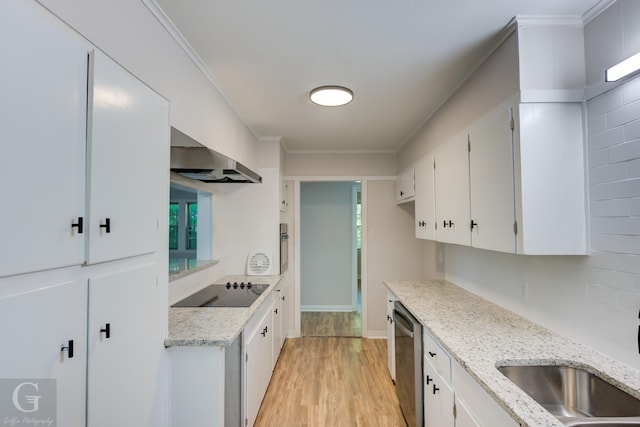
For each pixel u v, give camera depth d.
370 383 2.91
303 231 5.41
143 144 1.27
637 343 1.24
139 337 1.25
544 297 1.74
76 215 0.92
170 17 1.53
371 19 1.55
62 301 0.88
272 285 2.84
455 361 1.49
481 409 1.23
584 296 1.48
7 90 0.72
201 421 1.51
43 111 0.81
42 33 0.81
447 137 2.47
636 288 1.24
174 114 1.64
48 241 0.82
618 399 1.19
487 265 2.36
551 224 1.45
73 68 0.91
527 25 1.52
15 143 0.74
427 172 2.76
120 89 1.11
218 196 3.16
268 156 3.52
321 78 2.16
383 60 1.93
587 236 1.45
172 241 5.44
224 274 3.29
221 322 1.75
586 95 1.47
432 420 1.80
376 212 4.19
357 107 2.69
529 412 0.98
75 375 0.92
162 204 1.43
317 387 2.83
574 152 1.47
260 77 2.15
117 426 1.11
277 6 1.45
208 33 1.66
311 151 4.18
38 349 0.81
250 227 3.41
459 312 2.06
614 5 1.34
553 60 1.50
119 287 1.12
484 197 1.77
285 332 3.97
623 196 1.29
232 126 2.63
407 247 4.18
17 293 0.76
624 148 1.28
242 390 1.90
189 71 1.82
